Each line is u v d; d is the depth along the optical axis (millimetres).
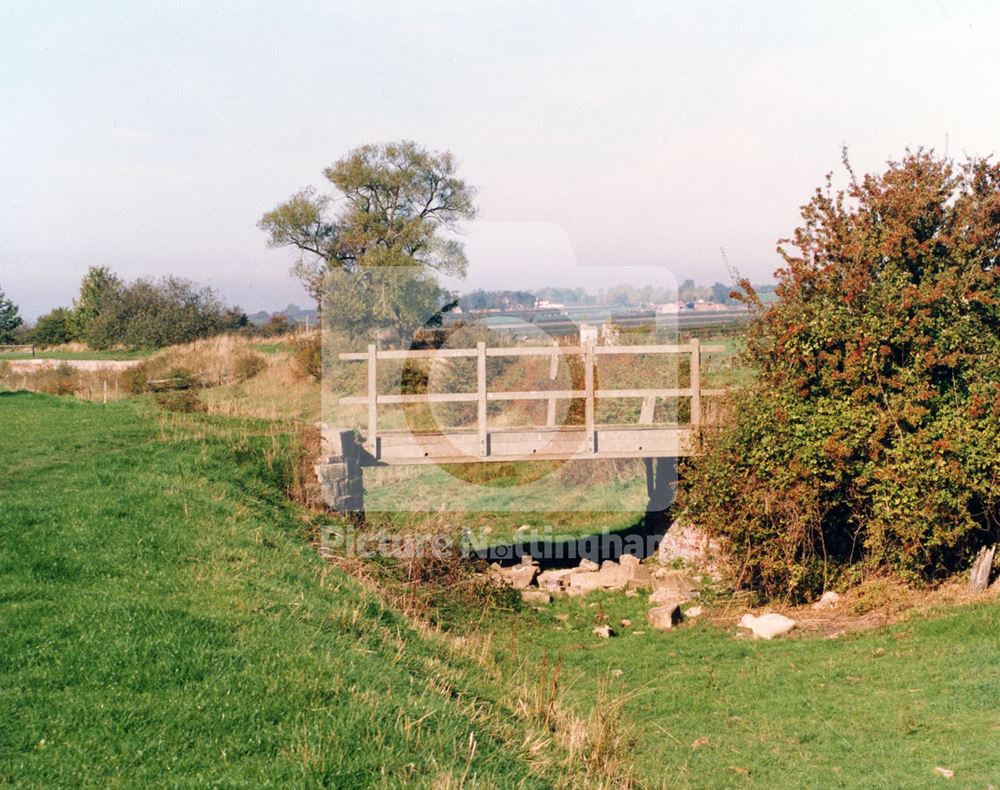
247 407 20234
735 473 13336
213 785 5230
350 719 6168
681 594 14219
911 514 11531
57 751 5512
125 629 7328
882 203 13430
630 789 7234
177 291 48375
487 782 5906
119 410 18969
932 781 6848
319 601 9414
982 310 12695
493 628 12570
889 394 12242
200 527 10844
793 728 8469
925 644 10266
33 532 9656
